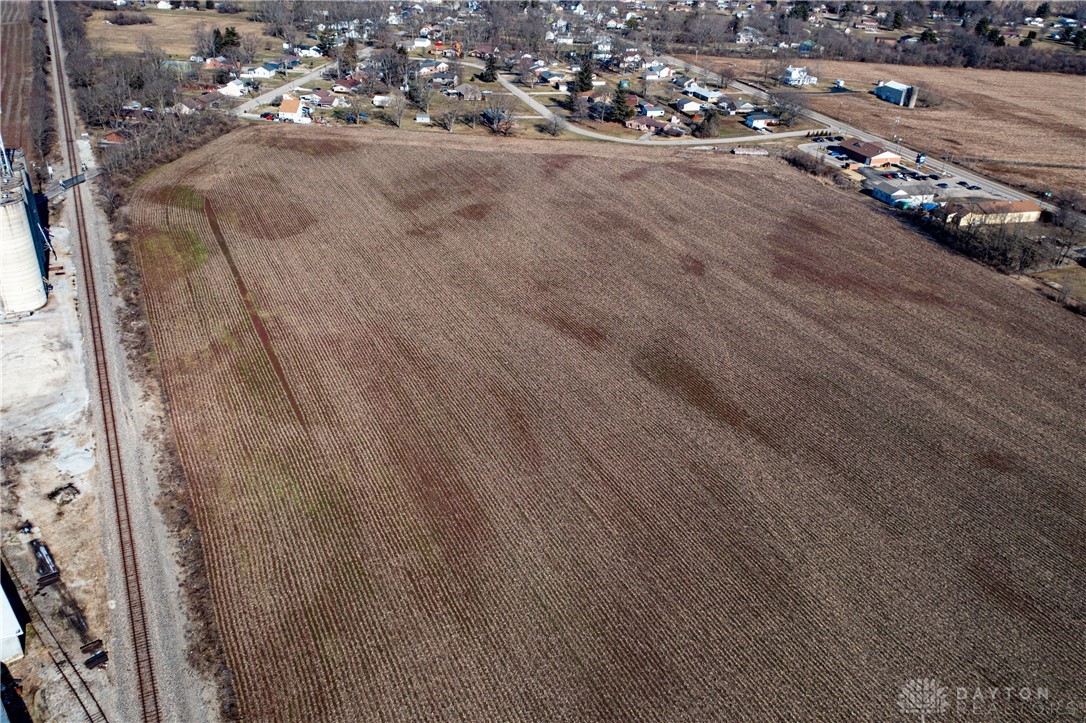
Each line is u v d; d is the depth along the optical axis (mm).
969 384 59938
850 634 38281
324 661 35938
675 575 41250
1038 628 39125
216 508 44469
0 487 44656
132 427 50500
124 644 36125
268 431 50938
